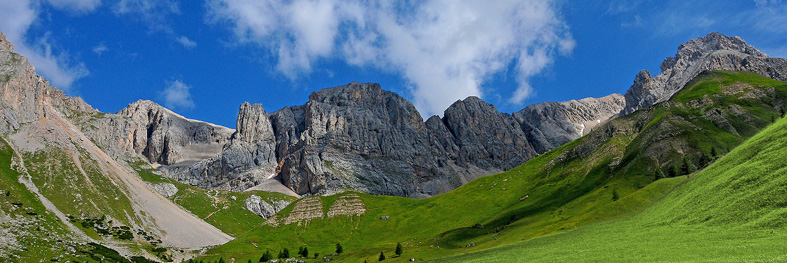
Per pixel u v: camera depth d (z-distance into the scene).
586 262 99.62
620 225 138.75
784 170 110.00
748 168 122.62
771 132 139.12
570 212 180.25
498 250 145.62
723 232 100.50
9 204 191.75
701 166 180.12
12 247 153.00
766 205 102.25
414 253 173.00
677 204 134.00
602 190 191.75
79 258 165.62
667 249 97.94
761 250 81.00
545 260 110.25
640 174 191.25
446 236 199.75
